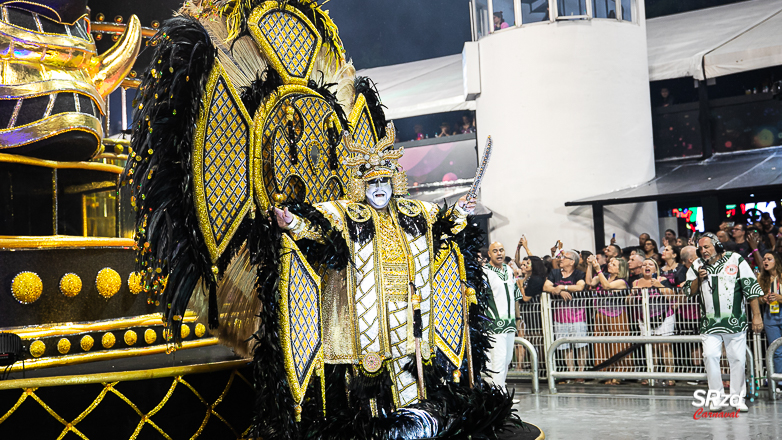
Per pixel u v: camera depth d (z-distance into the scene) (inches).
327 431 136.8
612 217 496.4
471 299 163.5
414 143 634.8
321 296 149.1
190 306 152.7
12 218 166.1
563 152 499.5
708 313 253.3
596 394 298.7
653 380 312.8
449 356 157.0
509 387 329.7
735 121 552.1
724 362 306.5
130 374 139.2
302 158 168.7
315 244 146.9
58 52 168.2
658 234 537.3
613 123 502.6
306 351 141.9
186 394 147.9
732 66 486.9
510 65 510.3
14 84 160.7
